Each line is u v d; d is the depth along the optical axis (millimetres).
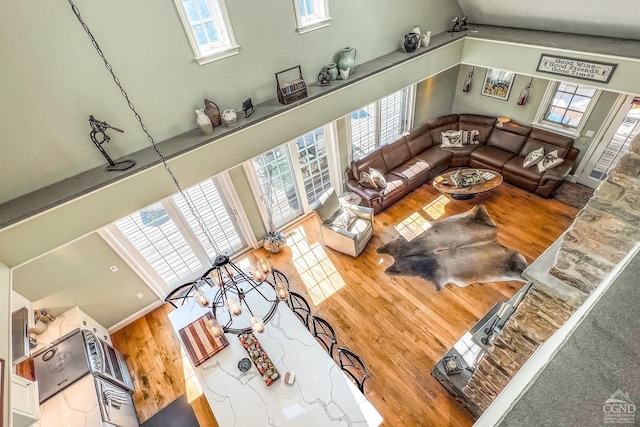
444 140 6551
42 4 2328
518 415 583
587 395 563
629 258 890
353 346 3945
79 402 3049
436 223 5465
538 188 5520
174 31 2934
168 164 3113
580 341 658
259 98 3730
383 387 3549
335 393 2709
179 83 3160
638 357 599
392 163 6184
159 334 4410
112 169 2949
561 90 5430
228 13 3119
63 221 2758
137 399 3752
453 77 6621
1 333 2252
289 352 3039
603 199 1439
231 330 3189
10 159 2613
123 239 3986
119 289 4262
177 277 4855
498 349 2473
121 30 2697
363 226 5090
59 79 2588
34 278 3525
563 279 1807
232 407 2707
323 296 4570
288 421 2584
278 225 5723
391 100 6145
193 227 4629
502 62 4809
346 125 5578
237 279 3463
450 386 3336
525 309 2070
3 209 2629
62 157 2838
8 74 2385
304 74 3961
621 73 3695
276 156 4992
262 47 3496
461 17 5418
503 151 6184
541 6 4309
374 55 4555
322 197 5066
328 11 3779
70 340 3504
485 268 4621
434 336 3945
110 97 2861
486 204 5648
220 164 3453
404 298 4410
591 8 3887
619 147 5090
